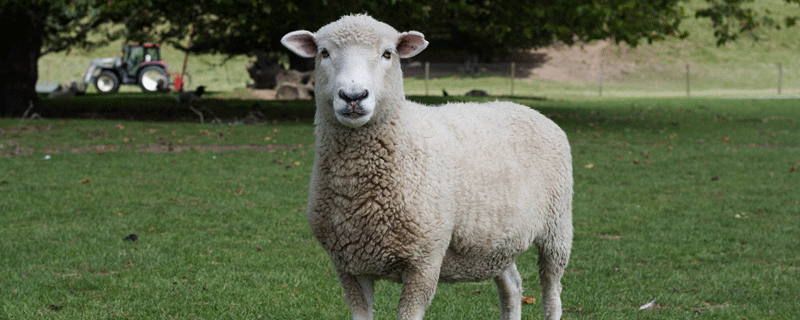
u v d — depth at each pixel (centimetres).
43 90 3928
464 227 378
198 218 838
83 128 1695
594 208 941
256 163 1264
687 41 5241
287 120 2108
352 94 330
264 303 553
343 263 370
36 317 505
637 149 1554
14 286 576
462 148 388
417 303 364
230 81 4459
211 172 1163
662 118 2402
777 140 1781
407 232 355
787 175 1216
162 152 1373
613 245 754
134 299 554
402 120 362
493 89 4062
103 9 1972
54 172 1126
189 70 4788
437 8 2091
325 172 364
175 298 558
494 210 387
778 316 538
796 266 682
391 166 355
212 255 682
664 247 741
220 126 1827
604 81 4528
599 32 2075
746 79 4534
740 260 698
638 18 2073
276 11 1986
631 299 574
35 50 2094
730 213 913
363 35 348
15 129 1653
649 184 1124
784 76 4594
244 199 958
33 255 669
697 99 3291
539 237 443
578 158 1403
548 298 459
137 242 725
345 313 536
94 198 938
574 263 684
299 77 3272
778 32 5300
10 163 1203
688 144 1677
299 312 534
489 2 2159
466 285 624
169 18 2364
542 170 429
